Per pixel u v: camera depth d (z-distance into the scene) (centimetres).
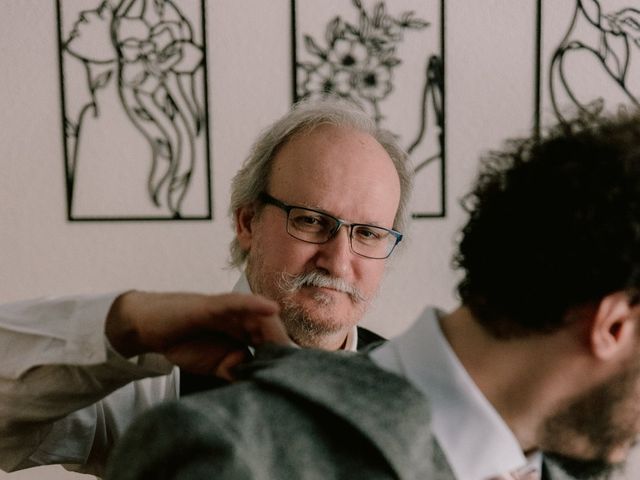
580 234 47
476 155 189
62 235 170
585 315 48
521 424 51
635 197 47
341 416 44
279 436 44
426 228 187
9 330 73
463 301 55
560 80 192
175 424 44
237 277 179
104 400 105
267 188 108
